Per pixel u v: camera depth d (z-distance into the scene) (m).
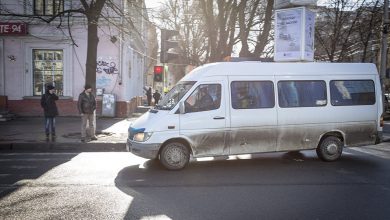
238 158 9.93
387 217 5.44
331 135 9.58
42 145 11.76
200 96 8.57
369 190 6.84
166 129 8.28
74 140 12.35
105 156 10.34
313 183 7.32
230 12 18.02
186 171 8.33
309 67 9.48
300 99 9.27
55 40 19.48
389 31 19.81
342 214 5.55
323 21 27.58
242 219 5.32
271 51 22.41
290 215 5.50
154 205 5.92
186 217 5.39
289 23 11.59
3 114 18.14
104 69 19.81
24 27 18.86
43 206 5.83
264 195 6.49
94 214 5.48
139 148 8.32
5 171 8.29
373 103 9.90
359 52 33.06
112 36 18.36
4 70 19.53
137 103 28.30
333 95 9.55
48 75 19.84
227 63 8.91
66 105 19.70
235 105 8.77
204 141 8.54
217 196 6.43
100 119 19.00
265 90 9.02
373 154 10.88
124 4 17.64
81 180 7.47
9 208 5.73
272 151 9.07
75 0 19.00
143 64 36.47
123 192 6.63
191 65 31.50
